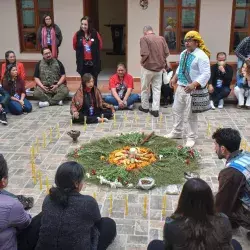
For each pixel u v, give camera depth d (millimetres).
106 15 12945
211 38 8969
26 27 9422
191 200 2105
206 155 5254
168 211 3871
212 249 2033
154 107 7160
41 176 4680
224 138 3150
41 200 4125
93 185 4406
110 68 10961
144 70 7039
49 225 2578
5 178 2633
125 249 3297
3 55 9570
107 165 4848
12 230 2695
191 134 5523
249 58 7129
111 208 3902
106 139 5742
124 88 7594
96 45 7750
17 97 7449
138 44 9102
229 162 3172
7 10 9227
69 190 2625
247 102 7629
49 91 7938
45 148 5566
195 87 5105
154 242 2816
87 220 2635
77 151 5273
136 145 5516
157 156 5066
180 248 2064
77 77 9469
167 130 6340
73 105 6719
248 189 3105
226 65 7680
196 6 8812
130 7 8852
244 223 3285
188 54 5227
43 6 9180
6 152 5445
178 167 4785
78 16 9039
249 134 6164
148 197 4145
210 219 2111
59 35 8508
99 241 3049
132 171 4648
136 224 3660
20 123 6832
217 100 7703
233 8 8773
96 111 6812
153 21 8898
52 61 7949
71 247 2568
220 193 3100
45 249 2600
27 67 9531
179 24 8922
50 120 6984
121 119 6977
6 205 2604
